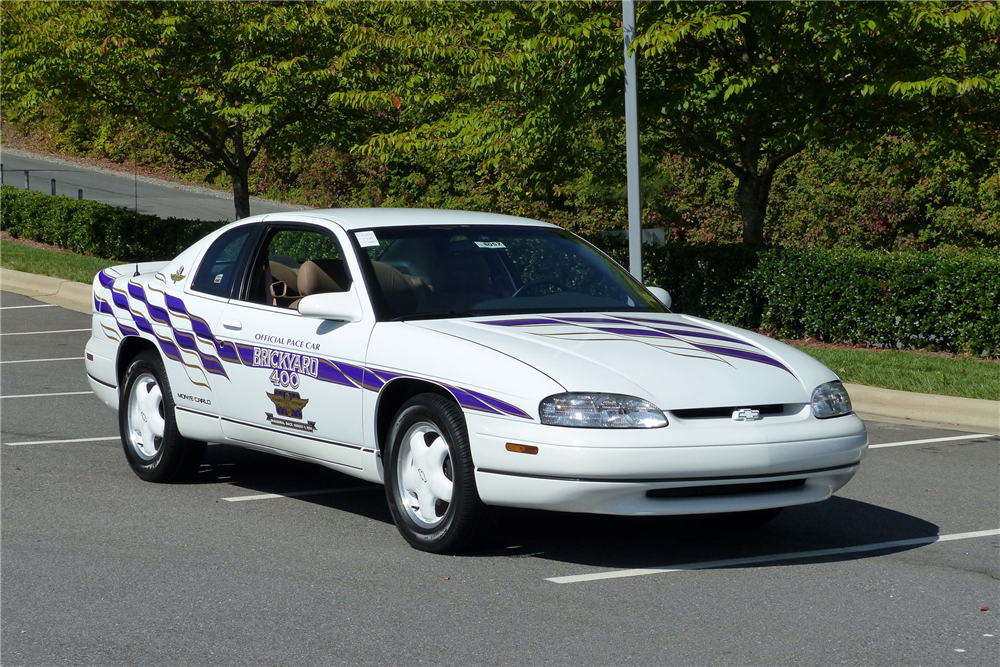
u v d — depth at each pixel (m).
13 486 7.16
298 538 6.00
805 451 5.35
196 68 19.03
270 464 7.89
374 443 5.91
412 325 5.91
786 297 13.91
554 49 12.52
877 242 25.36
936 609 4.91
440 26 14.95
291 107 19.64
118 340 7.61
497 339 5.65
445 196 33.88
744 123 14.09
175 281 7.32
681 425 5.18
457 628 4.61
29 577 5.30
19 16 19.22
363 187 37.19
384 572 5.38
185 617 4.75
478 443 5.34
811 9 12.01
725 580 5.31
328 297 6.05
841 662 4.25
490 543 5.75
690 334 6.01
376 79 18.62
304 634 4.54
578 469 5.07
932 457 8.44
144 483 7.30
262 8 18.70
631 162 11.62
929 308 12.75
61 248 24.45
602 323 6.05
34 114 21.45
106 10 18.14
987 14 11.88
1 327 15.40
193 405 7.00
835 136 14.84
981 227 23.45
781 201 26.77
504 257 6.59
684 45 13.21
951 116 14.01
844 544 6.03
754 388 5.42
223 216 33.84
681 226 27.67
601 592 5.10
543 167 16.89
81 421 9.38
